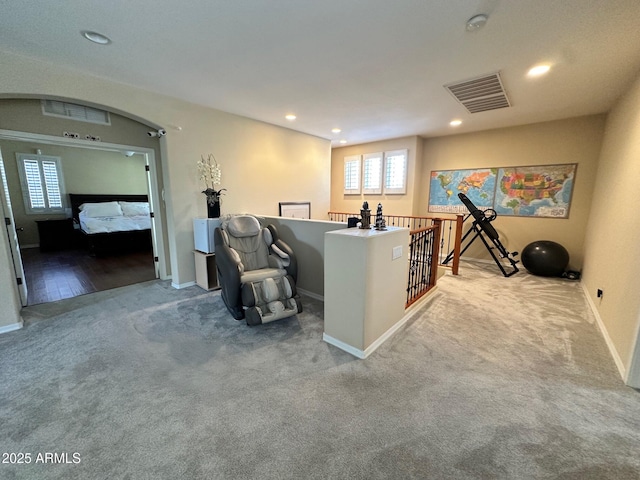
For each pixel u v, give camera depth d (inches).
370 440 58.0
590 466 52.4
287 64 102.1
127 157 299.0
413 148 223.5
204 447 56.3
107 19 76.3
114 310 122.4
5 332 102.4
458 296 140.4
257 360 85.9
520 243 194.9
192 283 157.6
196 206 154.6
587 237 164.7
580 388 73.6
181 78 115.5
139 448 56.0
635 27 77.7
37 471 51.3
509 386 74.3
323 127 195.6
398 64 101.7
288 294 114.2
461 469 51.8
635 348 72.7
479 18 74.0
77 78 110.7
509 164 193.9
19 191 247.6
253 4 69.7
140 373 79.4
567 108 150.8
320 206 231.6
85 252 241.0
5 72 96.2
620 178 112.9
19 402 68.1
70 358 86.5
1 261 100.3
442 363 84.4
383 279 93.3
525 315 118.0
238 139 169.6
